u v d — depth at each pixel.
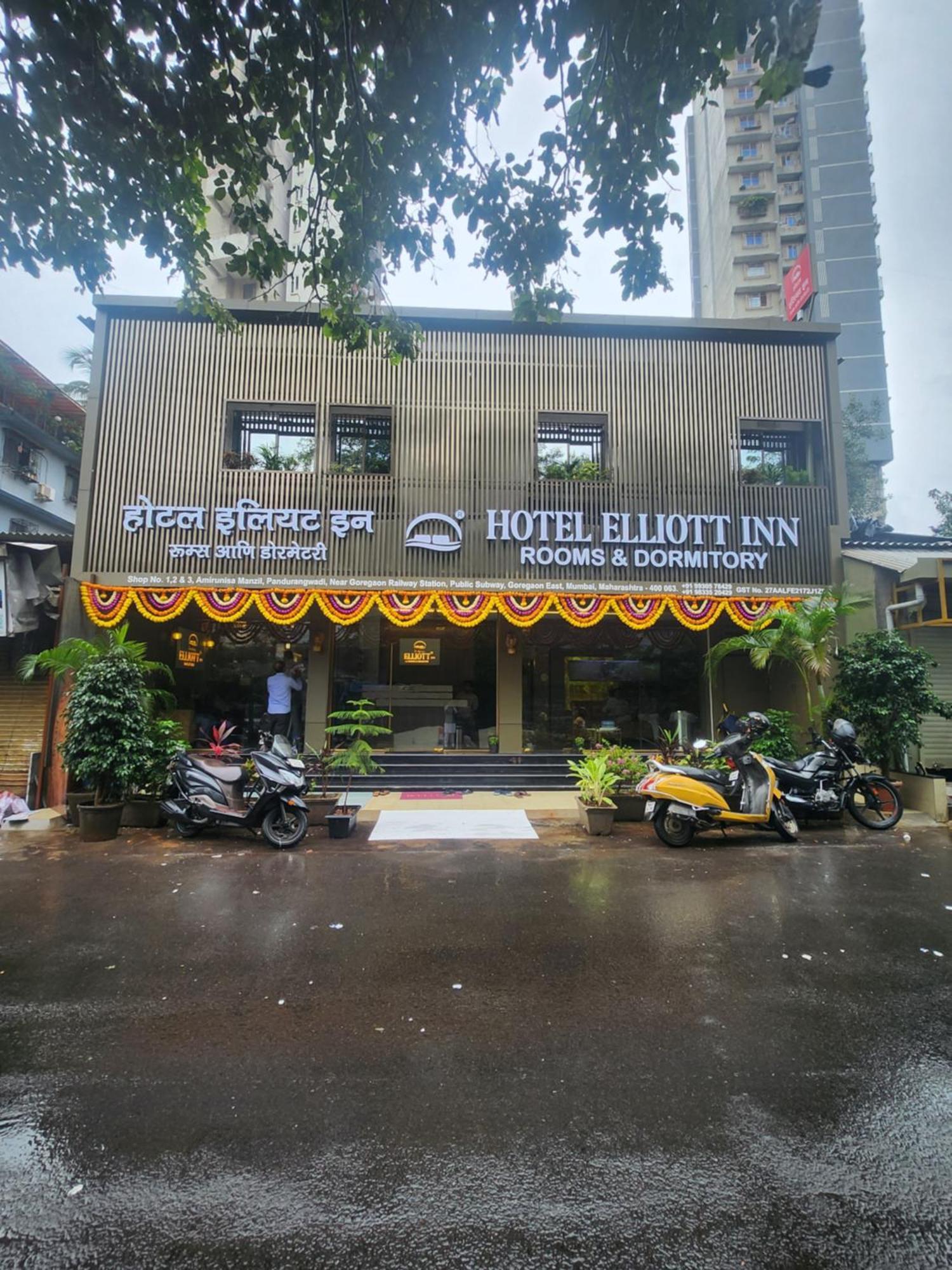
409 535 10.87
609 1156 2.47
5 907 5.28
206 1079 2.96
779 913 5.13
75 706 7.75
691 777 7.43
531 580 10.91
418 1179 2.35
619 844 7.39
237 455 10.89
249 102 4.10
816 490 11.40
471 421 11.18
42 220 4.42
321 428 11.03
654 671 12.08
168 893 5.62
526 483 11.12
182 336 11.01
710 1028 3.40
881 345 49.88
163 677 11.48
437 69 3.84
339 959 4.27
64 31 3.59
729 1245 2.08
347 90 4.13
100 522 10.55
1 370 16.88
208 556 10.59
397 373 11.18
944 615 8.98
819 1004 3.66
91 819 7.45
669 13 3.35
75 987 3.86
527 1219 2.18
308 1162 2.44
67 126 4.06
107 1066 3.05
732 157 51.41
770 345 11.69
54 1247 2.07
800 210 51.09
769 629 10.07
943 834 7.86
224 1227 2.15
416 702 11.59
